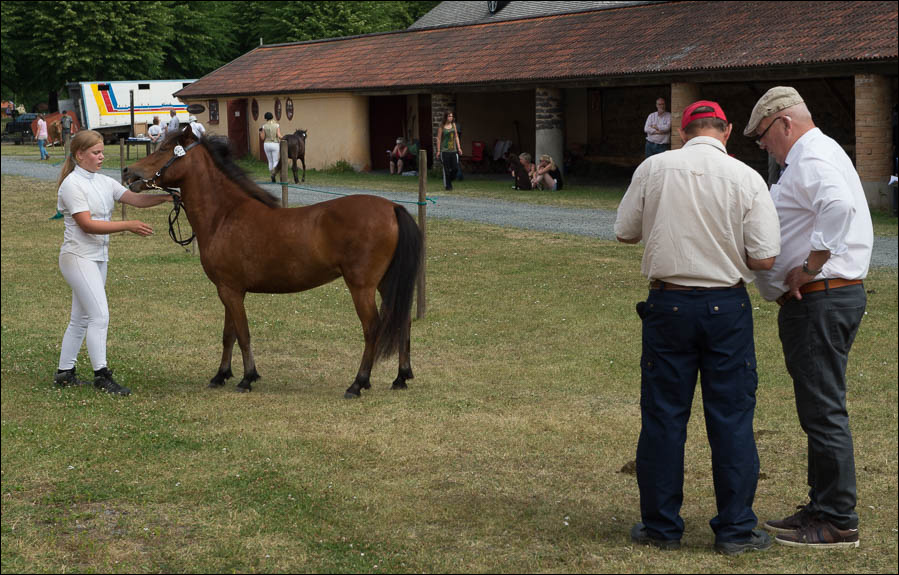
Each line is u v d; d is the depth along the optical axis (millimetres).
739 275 4520
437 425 6738
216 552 4645
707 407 4598
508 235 16641
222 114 36656
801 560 4484
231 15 63781
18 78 57312
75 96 45969
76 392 7598
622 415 7008
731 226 4449
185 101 37750
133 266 14281
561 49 27000
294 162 26078
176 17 59312
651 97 30672
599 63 24797
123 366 8531
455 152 24875
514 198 22781
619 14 28500
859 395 7469
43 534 4863
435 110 29656
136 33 56531
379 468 5859
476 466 5898
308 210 7465
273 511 5164
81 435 6477
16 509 5188
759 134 4828
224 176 7668
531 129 33938
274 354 9203
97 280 7586
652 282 4664
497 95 33188
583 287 12195
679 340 4539
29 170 31250
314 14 59844
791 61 20234
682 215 4477
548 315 10703
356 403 7340
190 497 5379
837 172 4473
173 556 4605
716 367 4535
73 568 4477
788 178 4660
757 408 7168
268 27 60812
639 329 10008
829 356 4621
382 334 7371
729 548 4562
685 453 6148
